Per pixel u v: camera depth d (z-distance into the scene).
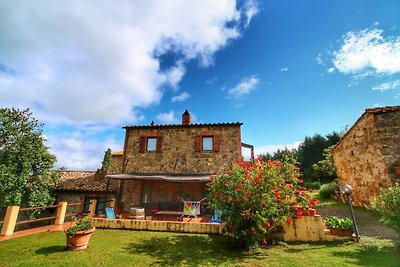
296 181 6.38
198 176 13.10
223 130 14.66
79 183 16.06
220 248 6.03
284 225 6.83
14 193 13.15
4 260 4.80
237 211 5.87
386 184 9.57
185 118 15.83
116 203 13.91
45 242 6.29
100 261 4.84
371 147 10.70
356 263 4.62
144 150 15.02
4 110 13.95
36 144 14.60
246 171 6.25
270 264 4.75
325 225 7.35
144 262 4.88
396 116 9.85
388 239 6.50
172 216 10.46
